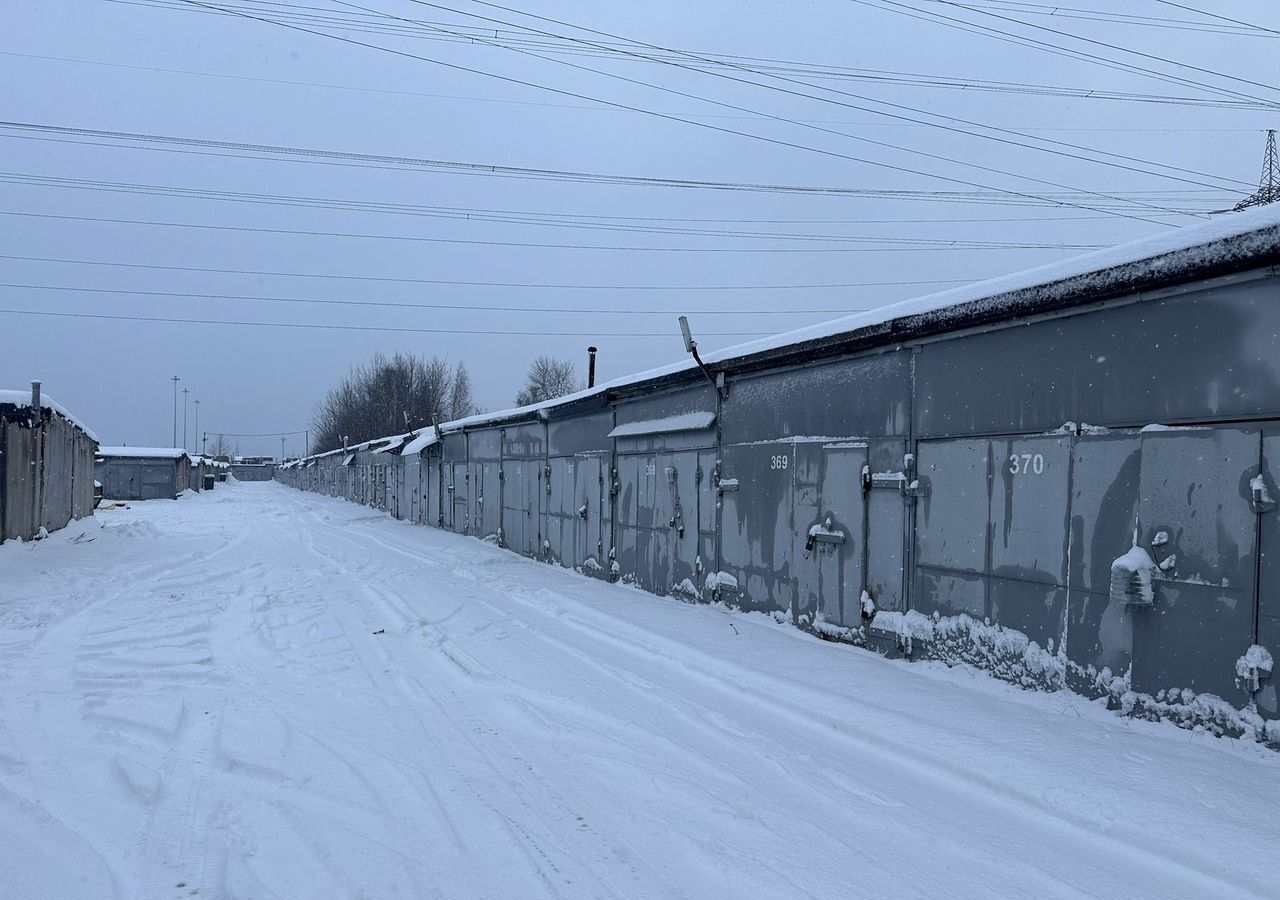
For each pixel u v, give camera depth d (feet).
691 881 12.06
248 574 47.67
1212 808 13.23
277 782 16.02
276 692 22.43
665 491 38.11
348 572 48.67
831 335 26.13
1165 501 17.02
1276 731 15.02
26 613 33.65
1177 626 16.72
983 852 12.73
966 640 21.80
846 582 26.27
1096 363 18.61
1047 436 19.65
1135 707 17.47
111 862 12.72
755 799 14.94
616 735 18.62
